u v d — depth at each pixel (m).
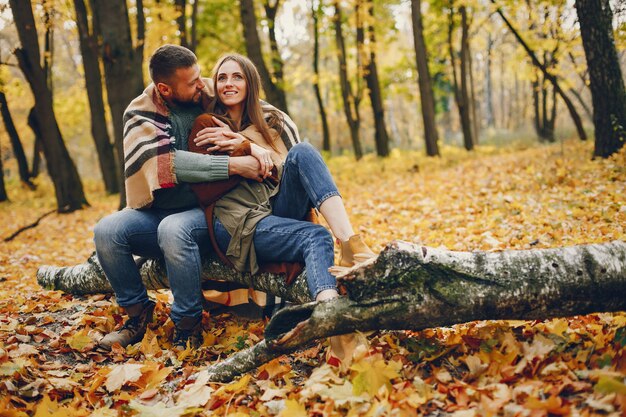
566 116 25.36
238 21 16.70
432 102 14.64
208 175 2.76
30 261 6.46
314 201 2.55
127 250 2.93
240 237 2.68
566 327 2.24
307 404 2.05
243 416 2.01
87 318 3.19
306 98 39.47
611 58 7.71
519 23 14.66
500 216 5.55
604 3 7.62
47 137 11.78
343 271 2.24
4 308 3.61
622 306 2.11
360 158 17.47
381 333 2.49
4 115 15.98
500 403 1.79
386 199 8.46
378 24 15.98
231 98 3.02
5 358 2.46
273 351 2.30
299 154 2.63
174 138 2.94
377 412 1.83
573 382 1.87
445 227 5.61
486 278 2.12
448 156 14.45
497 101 44.31
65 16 11.05
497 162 10.95
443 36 20.11
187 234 2.74
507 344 2.19
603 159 7.77
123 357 2.78
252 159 2.79
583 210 5.23
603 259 2.08
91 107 14.30
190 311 2.79
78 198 12.32
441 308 2.16
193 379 2.41
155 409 2.12
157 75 2.96
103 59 8.50
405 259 2.15
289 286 2.64
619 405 1.69
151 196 2.85
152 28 12.02
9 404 2.14
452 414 1.83
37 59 10.94
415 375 2.16
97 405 2.26
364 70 16.44
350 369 2.17
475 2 15.20
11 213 13.27
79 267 3.79
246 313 3.17
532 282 2.09
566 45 12.02
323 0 17.03
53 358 2.77
